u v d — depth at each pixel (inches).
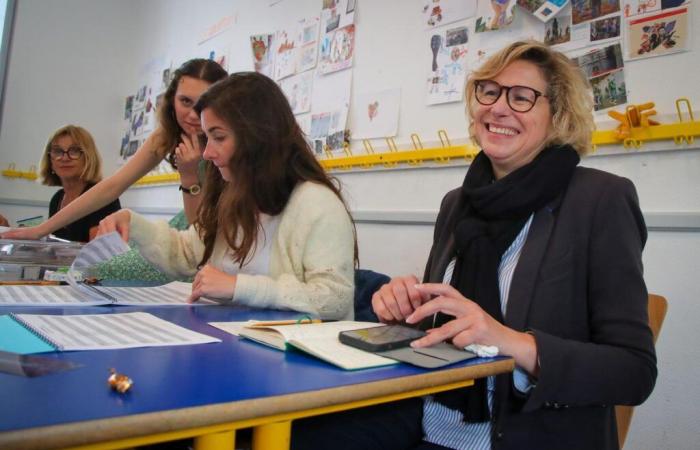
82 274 48.6
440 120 64.9
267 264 46.3
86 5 139.6
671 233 45.4
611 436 32.3
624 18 48.8
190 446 21.5
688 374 43.9
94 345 21.8
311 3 86.7
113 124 144.3
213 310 36.2
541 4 54.6
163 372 18.4
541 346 27.3
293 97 88.1
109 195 70.2
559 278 32.1
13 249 49.7
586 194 33.7
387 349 23.6
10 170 128.5
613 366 27.6
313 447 29.7
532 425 30.3
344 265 43.0
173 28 129.6
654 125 45.7
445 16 64.9
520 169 35.5
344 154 76.8
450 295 27.7
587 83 38.1
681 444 44.0
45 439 12.2
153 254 51.5
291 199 45.8
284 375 19.1
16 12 129.3
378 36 73.8
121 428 13.4
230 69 108.2
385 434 32.9
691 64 44.6
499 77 37.9
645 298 30.5
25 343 21.3
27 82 131.3
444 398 32.5
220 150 45.1
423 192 66.6
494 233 36.0
